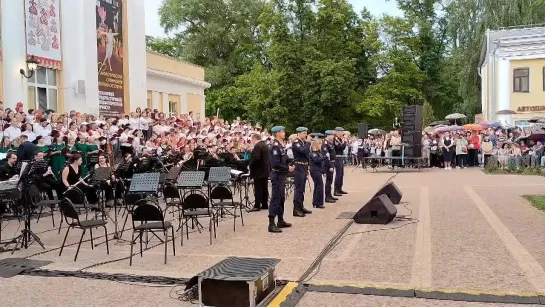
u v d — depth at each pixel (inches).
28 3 762.2
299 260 315.6
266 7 1782.7
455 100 1996.8
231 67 2172.7
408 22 1886.1
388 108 1764.3
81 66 872.9
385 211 429.7
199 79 1476.4
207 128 908.0
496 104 1380.4
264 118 1777.8
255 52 2214.6
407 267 295.1
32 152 508.1
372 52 1884.8
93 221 343.6
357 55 1877.5
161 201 590.6
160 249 354.9
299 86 1710.1
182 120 927.0
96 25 917.2
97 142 624.7
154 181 381.1
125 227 444.1
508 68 1360.7
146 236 359.9
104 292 262.8
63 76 847.7
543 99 1332.4
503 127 1206.9
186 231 400.5
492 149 1058.7
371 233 394.0
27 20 759.7
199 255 335.3
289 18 1809.8
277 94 1724.9
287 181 624.1
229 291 224.4
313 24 1807.3
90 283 278.2
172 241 355.9
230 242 374.0
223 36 2199.8
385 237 378.0
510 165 936.9
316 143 540.4
